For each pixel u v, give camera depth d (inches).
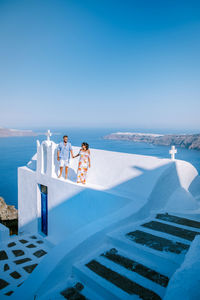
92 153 338.6
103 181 285.6
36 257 253.6
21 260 245.0
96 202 251.4
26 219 381.1
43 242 305.1
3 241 306.8
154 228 186.1
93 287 128.6
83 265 142.9
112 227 179.6
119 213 200.4
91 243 159.6
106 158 312.8
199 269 91.1
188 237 168.6
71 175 326.6
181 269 97.1
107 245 168.7
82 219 267.6
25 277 207.2
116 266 140.6
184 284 85.1
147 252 145.9
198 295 77.4
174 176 256.7
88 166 305.4
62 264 140.6
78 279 139.4
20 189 394.3
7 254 262.4
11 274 213.5
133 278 128.3
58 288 133.2
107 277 129.6
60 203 299.6
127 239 164.1
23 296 125.0
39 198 352.8
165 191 245.6
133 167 271.4
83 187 267.1
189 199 244.4
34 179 355.6
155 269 136.4
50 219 318.3
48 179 322.0
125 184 258.8
